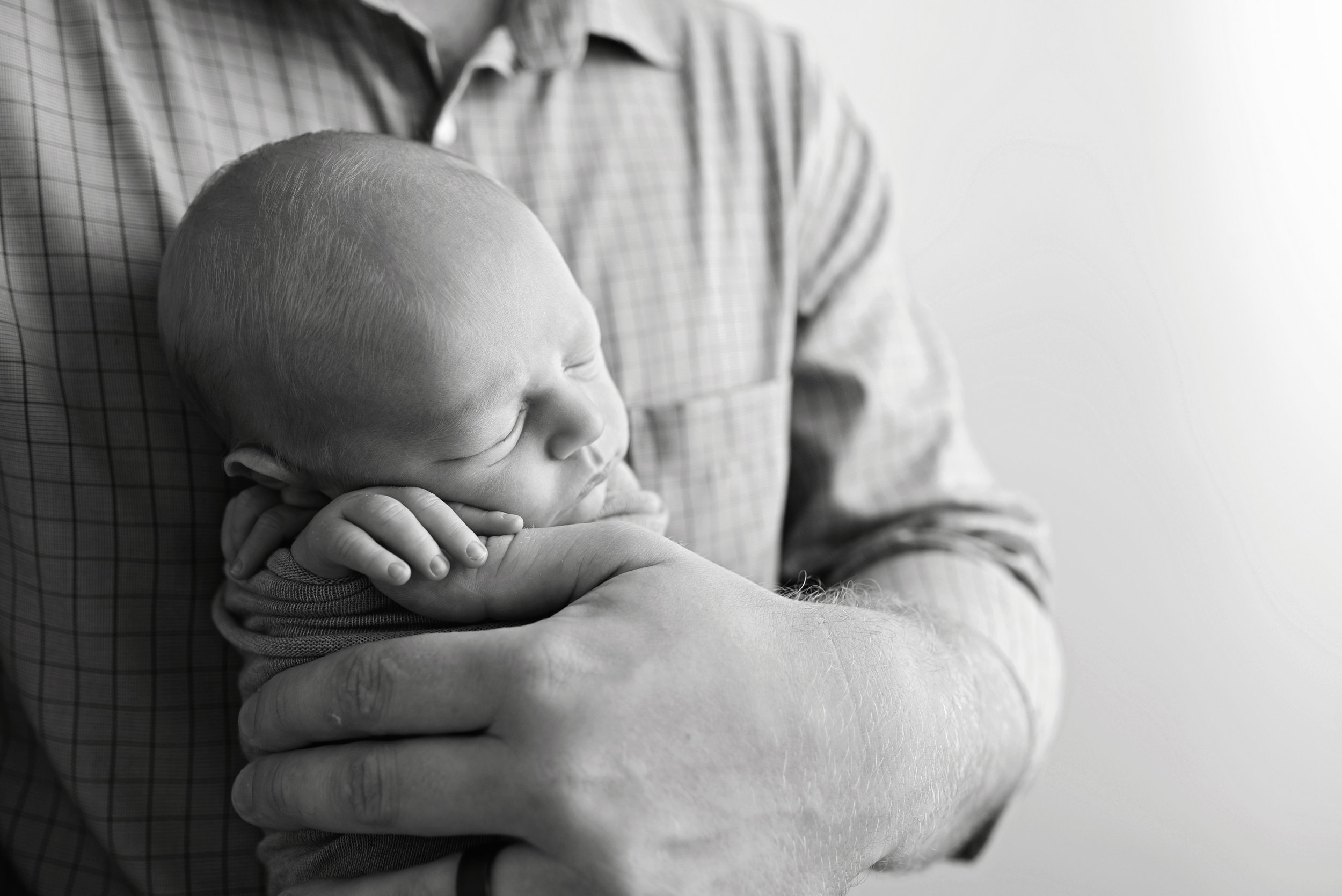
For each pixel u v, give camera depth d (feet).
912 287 4.94
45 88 2.27
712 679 1.75
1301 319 5.29
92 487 2.25
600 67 3.09
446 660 1.72
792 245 3.27
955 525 3.23
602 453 2.15
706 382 3.03
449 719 1.71
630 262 2.95
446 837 1.83
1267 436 5.32
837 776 1.82
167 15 2.49
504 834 1.67
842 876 1.89
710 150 3.18
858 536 3.32
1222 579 5.32
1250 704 5.32
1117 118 5.17
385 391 1.93
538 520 2.08
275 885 2.07
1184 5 5.15
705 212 3.10
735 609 1.86
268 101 2.59
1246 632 5.32
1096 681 5.31
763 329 3.20
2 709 2.49
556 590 1.93
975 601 2.90
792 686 1.81
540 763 1.63
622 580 1.86
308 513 2.13
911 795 1.99
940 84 5.00
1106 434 5.28
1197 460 5.32
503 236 2.02
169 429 2.32
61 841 2.45
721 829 1.70
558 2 2.94
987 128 5.08
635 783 1.65
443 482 2.01
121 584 2.30
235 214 2.04
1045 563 3.40
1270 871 5.31
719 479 3.04
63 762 2.31
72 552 2.25
